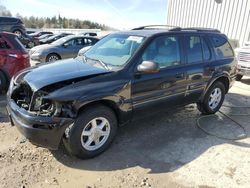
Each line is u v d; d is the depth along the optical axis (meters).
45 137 3.56
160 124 5.36
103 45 5.00
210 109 5.90
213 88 5.79
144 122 5.40
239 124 5.57
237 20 15.16
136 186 3.45
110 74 4.03
